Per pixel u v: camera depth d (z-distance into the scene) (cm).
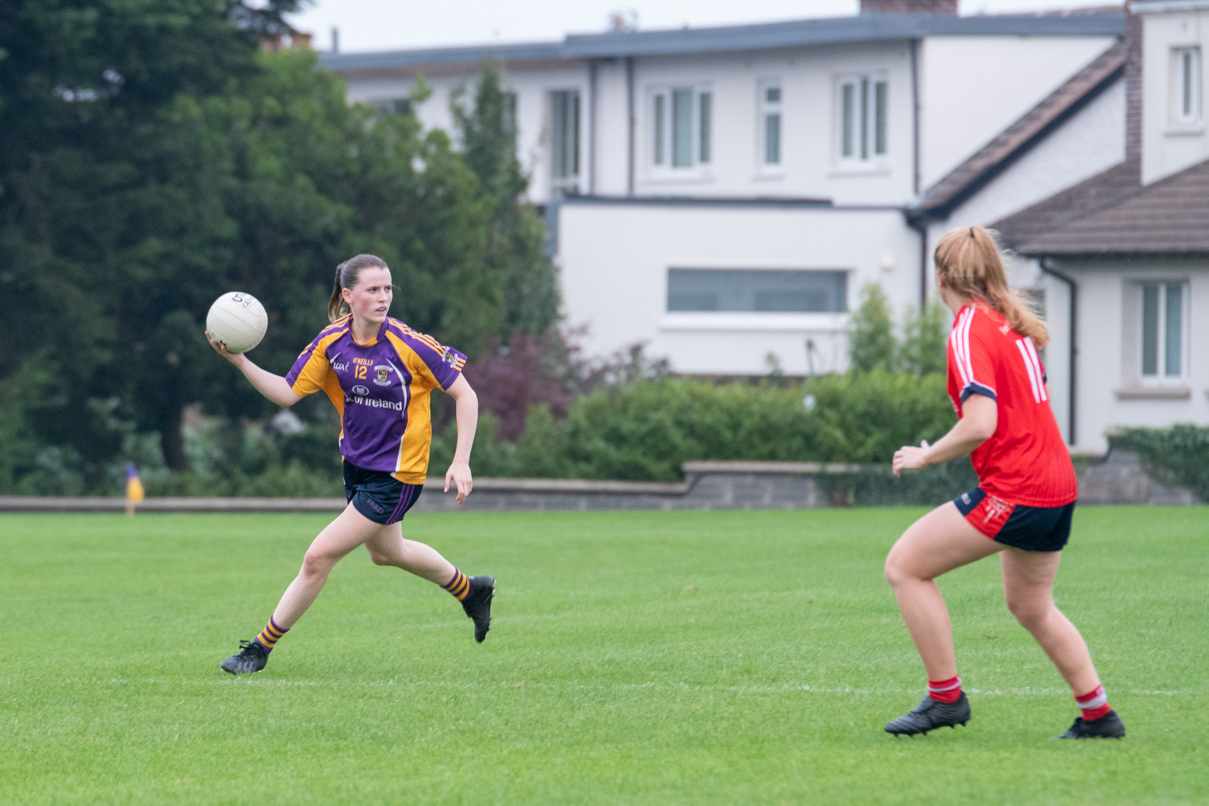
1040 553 1230
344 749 1265
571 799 1072
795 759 1194
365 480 1628
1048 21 7362
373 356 1584
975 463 1240
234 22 5606
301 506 5244
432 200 6084
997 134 7375
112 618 2159
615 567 2805
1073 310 5847
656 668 1666
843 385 5162
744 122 7762
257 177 5603
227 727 1359
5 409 5341
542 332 6562
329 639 1914
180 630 2031
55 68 5147
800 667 1666
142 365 5662
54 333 5275
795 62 7638
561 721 1369
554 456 5291
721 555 3012
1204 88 6050
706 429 5188
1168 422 5712
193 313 5731
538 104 8262
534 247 6850
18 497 5309
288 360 5656
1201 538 3095
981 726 1320
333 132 5922
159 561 2994
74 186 5319
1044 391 1225
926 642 1262
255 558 3058
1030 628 1259
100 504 5200
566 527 3872
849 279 7181
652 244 7162
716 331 7131
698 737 1291
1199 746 1225
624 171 8000
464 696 1498
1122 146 6769
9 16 5028
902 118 7400
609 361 6612
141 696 1512
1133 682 1530
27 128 5275
